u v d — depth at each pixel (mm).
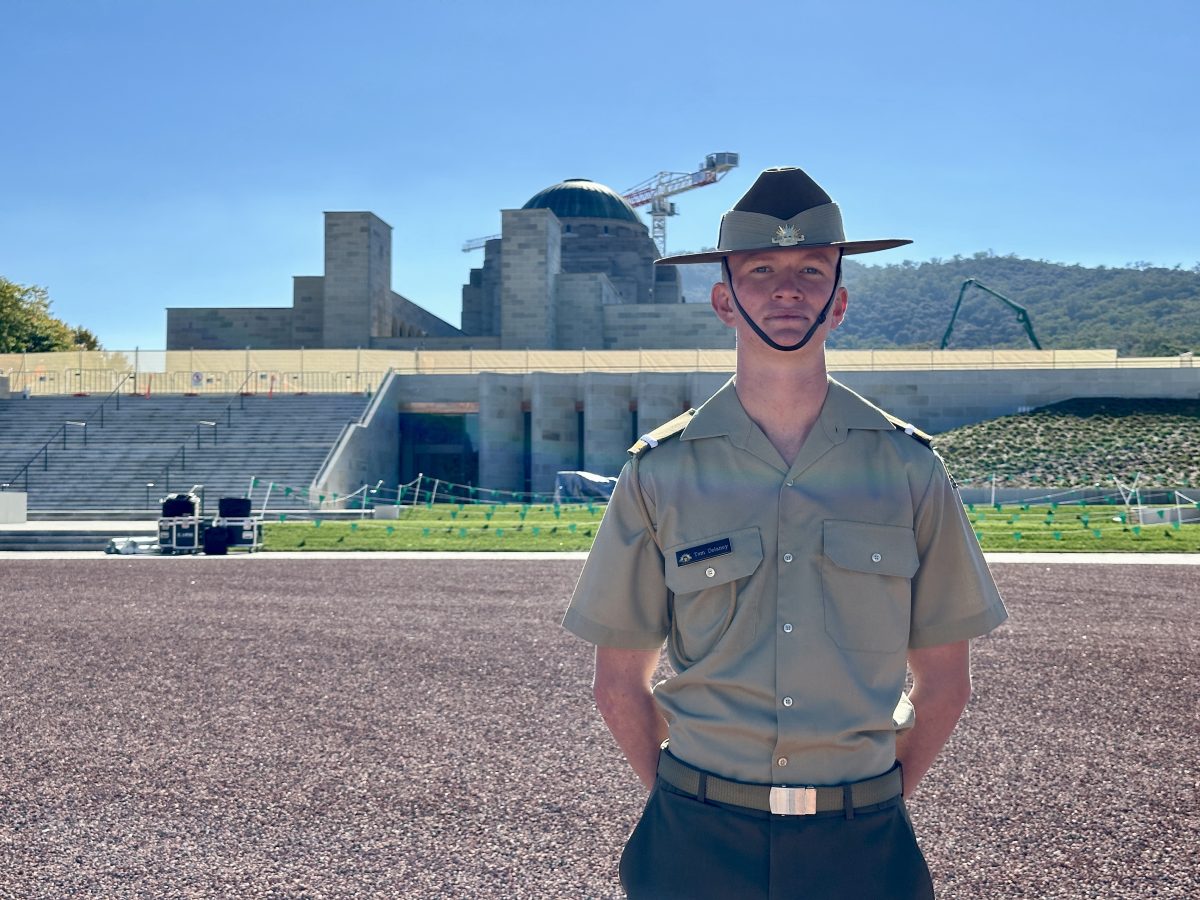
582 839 6453
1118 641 13195
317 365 61656
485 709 9828
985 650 12594
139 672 11617
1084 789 7336
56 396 57812
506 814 6918
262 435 52812
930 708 3203
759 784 2920
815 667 2924
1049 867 5957
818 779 2916
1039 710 9648
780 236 3027
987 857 6109
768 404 3135
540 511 39656
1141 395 56531
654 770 3283
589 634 3223
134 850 6340
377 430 54500
